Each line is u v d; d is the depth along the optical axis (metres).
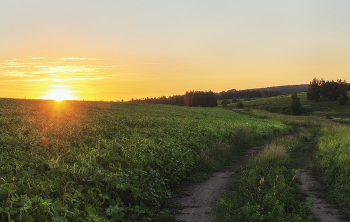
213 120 35.00
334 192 7.55
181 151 11.84
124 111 37.47
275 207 5.93
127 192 6.26
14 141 8.61
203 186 8.92
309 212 6.10
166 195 7.58
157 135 15.30
